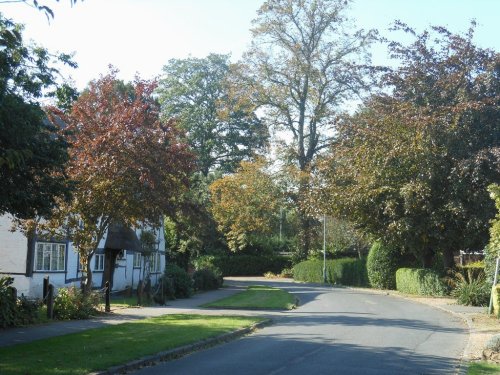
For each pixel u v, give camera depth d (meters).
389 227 31.20
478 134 29.78
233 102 54.34
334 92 51.84
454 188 28.66
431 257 35.28
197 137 63.91
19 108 12.59
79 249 20.80
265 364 11.89
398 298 31.75
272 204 57.06
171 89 64.69
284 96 52.91
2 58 12.65
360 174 32.53
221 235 62.22
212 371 11.09
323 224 54.69
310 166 50.56
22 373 9.90
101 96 20.75
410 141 30.33
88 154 19.09
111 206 19.53
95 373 10.24
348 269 46.81
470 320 20.52
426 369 11.59
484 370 11.38
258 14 51.09
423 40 33.16
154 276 38.62
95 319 19.09
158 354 12.32
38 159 13.31
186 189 23.25
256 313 23.12
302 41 51.53
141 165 19.14
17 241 24.62
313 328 18.30
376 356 13.03
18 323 16.64
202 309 24.94
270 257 64.81
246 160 62.44
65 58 15.21
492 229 18.89
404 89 32.88
